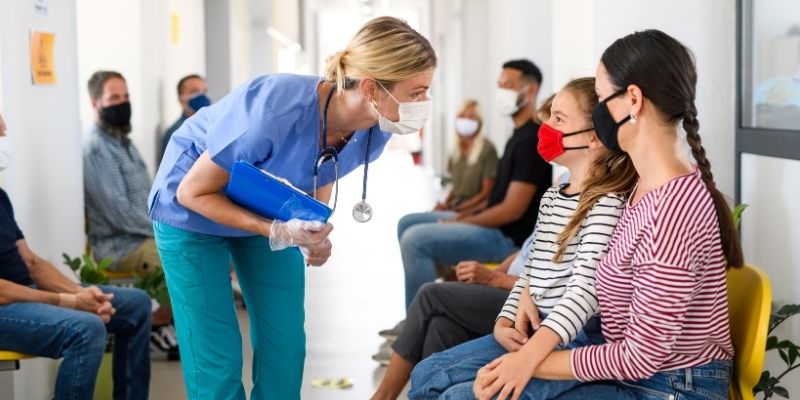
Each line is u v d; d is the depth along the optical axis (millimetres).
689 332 2117
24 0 4039
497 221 4859
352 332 5660
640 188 2184
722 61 3480
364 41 2596
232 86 11023
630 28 4078
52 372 4238
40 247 4223
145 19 7223
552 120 2475
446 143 16422
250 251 3102
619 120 2146
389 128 2664
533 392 2189
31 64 4113
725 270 2188
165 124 8023
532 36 7691
